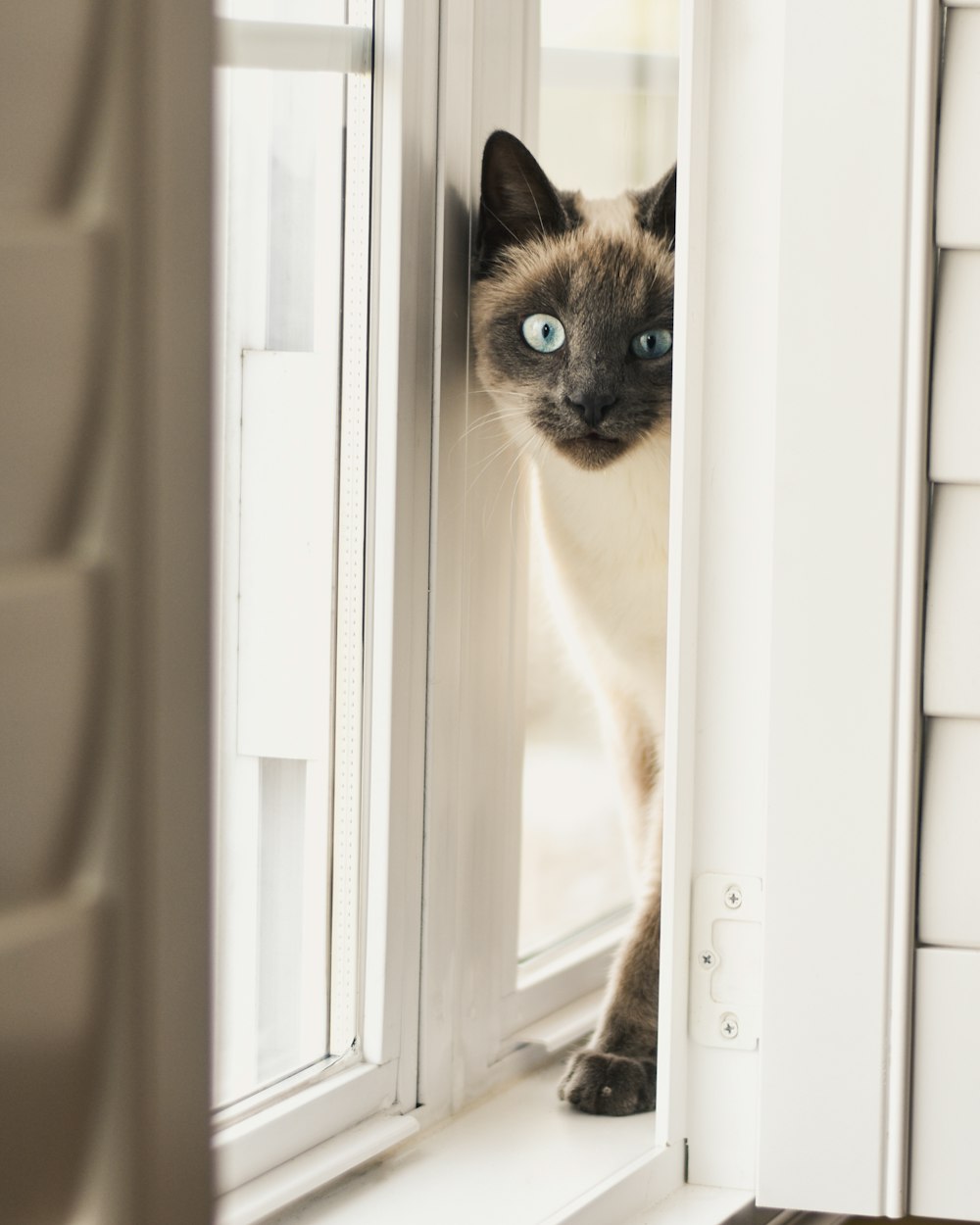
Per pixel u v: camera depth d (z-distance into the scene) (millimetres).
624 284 1140
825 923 880
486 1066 1078
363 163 913
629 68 1384
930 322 858
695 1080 965
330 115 915
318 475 927
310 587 929
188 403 289
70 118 270
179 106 284
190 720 294
